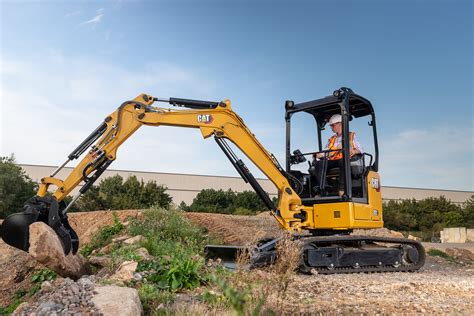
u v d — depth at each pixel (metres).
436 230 34.56
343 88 8.72
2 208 21.67
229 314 4.00
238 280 4.78
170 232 10.25
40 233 6.05
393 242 9.25
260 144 8.86
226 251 8.97
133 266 5.99
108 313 3.74
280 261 4.23
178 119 8.27
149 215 11.19
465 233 28.19
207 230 12.77
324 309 4.72
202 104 8.58
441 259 12.98
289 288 5.81
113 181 23.73
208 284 5.67
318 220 8.80
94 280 5.49
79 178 7.28
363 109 9.49
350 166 8.70
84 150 7.47
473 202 41.41
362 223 8.59
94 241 10.10
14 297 8.02
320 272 8.29
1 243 10.55
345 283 6.81
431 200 38.44
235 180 41.94
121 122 7.78
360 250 8.66
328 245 8.80
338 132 9.10
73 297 4.03
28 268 8.85
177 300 4.96
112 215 12.23
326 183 8.99
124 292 4.25
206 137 8.50
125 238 9.74
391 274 8.56
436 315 4.58
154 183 24.30
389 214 34.81
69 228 7.00
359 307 4.89
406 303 5.18
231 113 8.70
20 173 23.94
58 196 7.16
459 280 7.78
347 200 8.43
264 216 16.98
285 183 8.95
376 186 9.14
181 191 39.94
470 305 5.20
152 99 8.14
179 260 6.26
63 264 6.35
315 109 9.48
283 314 4.11
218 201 28.95
